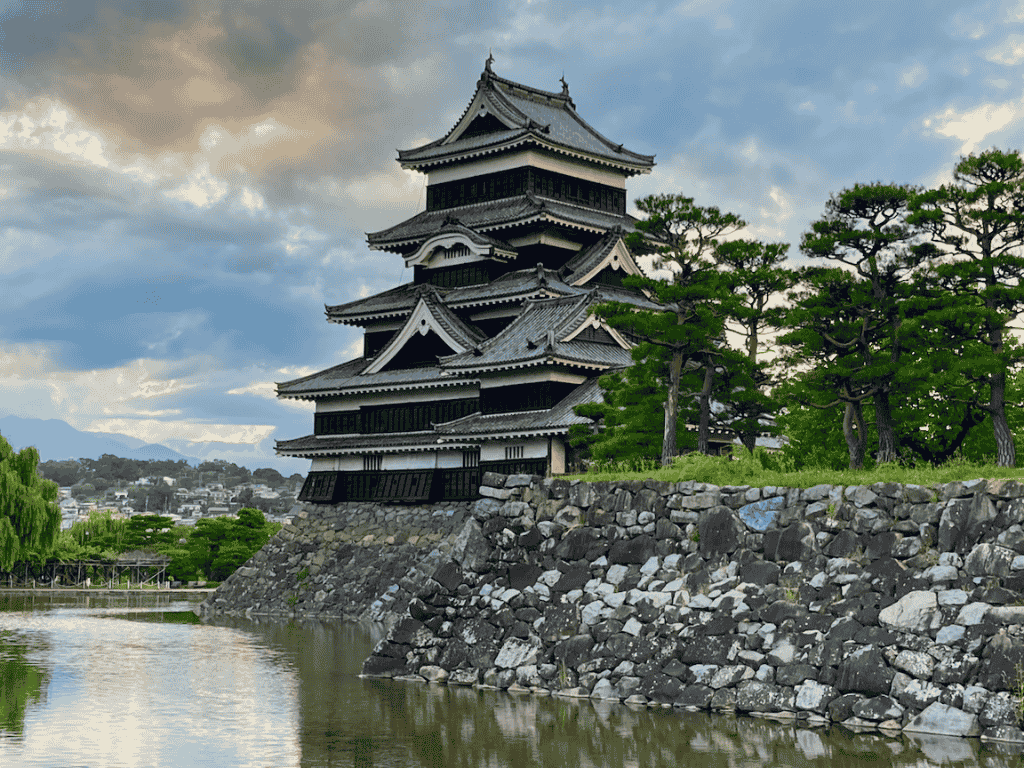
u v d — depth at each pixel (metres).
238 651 46.09
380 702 31.16
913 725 25.78
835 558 28.72
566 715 28.83
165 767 24.12
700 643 29.73
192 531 113.75
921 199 37.06
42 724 28.97
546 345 61.44
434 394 70.50
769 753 24.38
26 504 94.19
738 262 45.12
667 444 45.34
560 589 33.22
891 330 40.69
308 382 76.81
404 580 65.38
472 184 79.69
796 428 52.66
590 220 75.81
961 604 26.30
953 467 31.56
